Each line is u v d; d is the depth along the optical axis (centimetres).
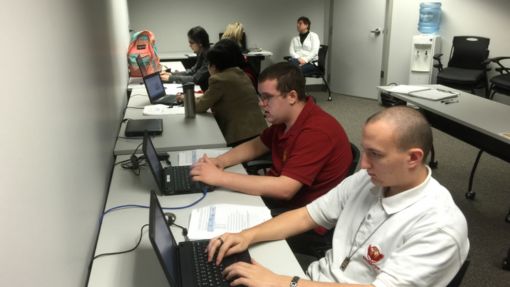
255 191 174
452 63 541
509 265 235
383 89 354
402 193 114
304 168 174
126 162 213
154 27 682
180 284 117
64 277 104
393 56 618
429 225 106
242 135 305
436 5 561
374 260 117
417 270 103
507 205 308
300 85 181
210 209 161
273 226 142
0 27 72
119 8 396
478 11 538
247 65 342
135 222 154
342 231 134
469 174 363
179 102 336
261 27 721
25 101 82
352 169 186
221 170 187
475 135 296
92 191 151
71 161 120
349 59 674
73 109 128
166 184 181
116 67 307
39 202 87
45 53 100
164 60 625
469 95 329
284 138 188
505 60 525
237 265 120
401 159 106
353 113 573
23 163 79
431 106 299
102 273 125
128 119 290
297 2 721
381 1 610
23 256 76
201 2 688
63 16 123
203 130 265
